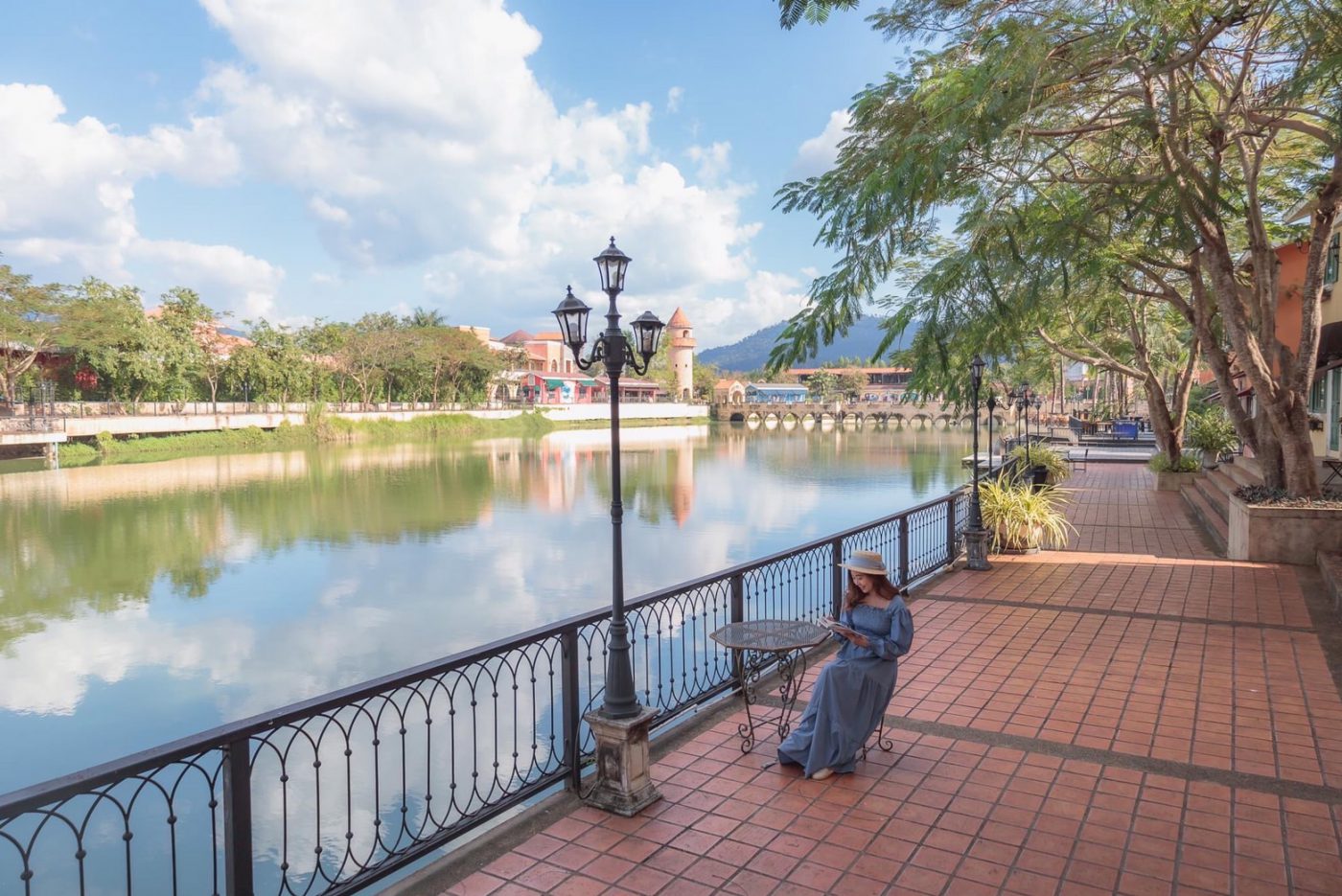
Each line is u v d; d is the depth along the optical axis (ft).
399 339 249.14
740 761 18.37
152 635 56.24
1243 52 29.37
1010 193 23.67
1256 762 17.84
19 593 67.15
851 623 17.97
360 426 228.63
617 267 16.55
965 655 25.73
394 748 36.09
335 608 61.98
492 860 14.42
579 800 16.60
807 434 284.61
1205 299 42.96
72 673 49.39
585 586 67.46
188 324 191.72
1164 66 23.32
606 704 16.25
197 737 11.11
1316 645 26.18
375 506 111.04
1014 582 36.47
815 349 24.86
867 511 102.58
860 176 24.04
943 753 18.54
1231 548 43.16
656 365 434.30
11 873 28.99
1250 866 13.83
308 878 27.61
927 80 22.62
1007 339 25.08
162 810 32.91
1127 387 207.21
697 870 13.97
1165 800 16.20
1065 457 101.40
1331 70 21.75
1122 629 28.55
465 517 101.30
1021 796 16.43
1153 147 27.73
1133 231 25.63
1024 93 21.97
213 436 187.62
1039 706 21.35
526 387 339.36
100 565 76.64
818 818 15.69
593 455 191.31
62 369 171.94
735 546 81.82
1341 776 17.10
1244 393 82.89
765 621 19.20
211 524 97.40
